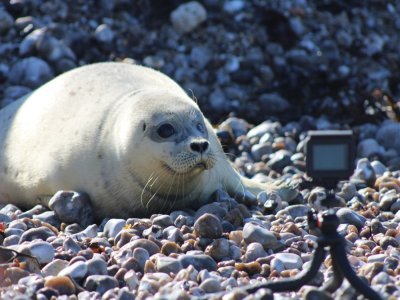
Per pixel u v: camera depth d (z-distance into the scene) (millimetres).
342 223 27141
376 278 21422
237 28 48281
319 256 19234
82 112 29766
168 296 19344
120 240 25031
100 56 45469
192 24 47625
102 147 28641
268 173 36438
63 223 27828
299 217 28125
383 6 53031
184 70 45562
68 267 22250
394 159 37719
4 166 31234
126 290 20484
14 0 46906
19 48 44500
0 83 43250
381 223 26812
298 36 48375
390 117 43531
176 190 28500
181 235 25234
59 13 47031
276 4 50188
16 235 25203
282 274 22641
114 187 28469
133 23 47656
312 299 18672
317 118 43844
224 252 24078
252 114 43812
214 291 20984
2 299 20156
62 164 29203
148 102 28359
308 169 18828
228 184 31000
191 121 28000
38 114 30969
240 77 45812
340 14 50938
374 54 49469
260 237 24594
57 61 43969
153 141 27469
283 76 46062
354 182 33031
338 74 46719
